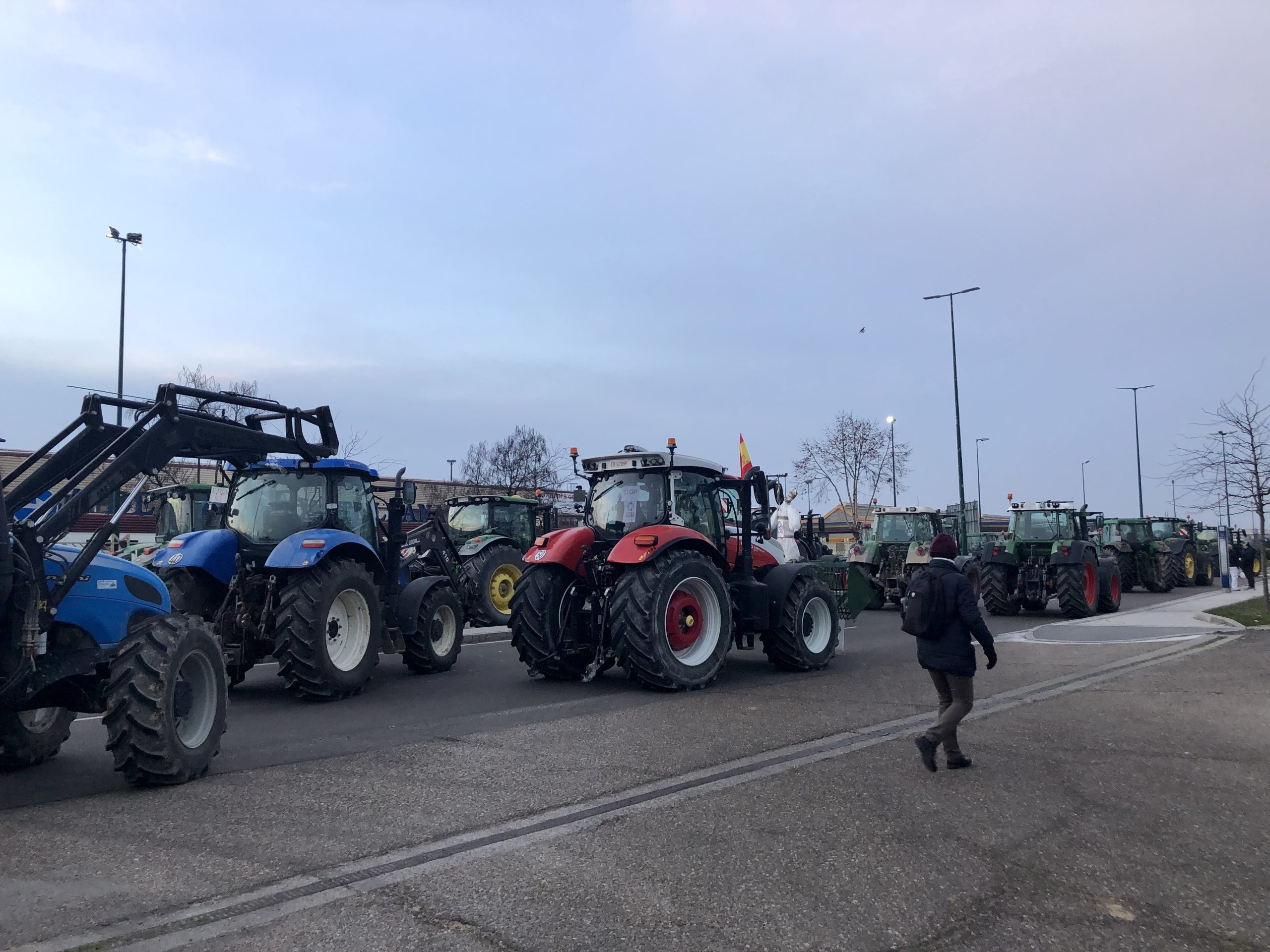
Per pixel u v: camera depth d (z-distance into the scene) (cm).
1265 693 832
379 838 432
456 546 1502
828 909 348
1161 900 359
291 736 685
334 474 954
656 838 429
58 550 551
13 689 501
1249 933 329
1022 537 1792
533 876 381
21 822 465
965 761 563
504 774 552
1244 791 512
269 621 871
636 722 712
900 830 442
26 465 564
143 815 473
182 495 1386
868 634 1477
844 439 3822
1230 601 2086
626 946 317
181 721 550
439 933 327
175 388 635
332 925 333
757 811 471
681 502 970
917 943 320
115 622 571
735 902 354
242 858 406
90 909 349
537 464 3588
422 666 1045
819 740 645
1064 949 316
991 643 552
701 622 916
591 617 959
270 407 746
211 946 317
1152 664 1022
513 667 1119
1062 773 551
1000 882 376
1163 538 2755
